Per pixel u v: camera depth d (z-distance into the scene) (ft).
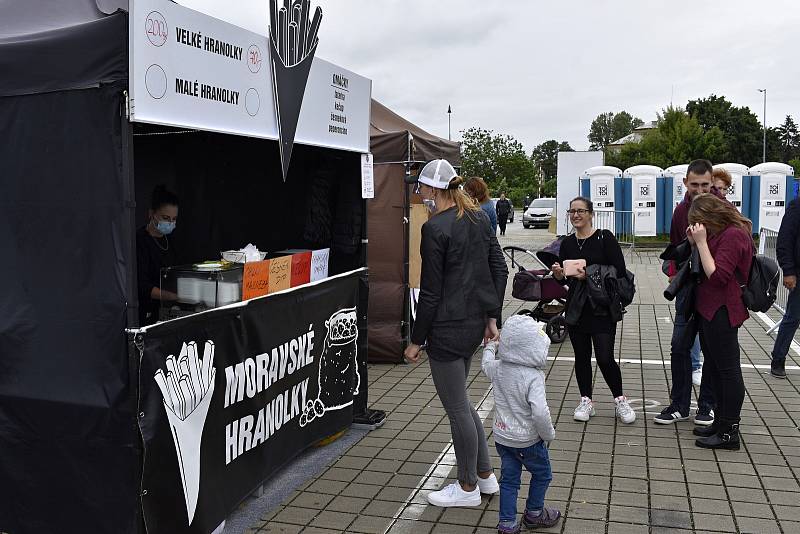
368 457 15.94
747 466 15.12
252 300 13.00
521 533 12.26
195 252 17.71
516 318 12.06
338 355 16.63
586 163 86.53
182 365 11.09
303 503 13.60
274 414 13.94
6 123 10.76
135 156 16.08
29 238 10.73
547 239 95.61
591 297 17.38
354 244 18.52
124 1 13.78
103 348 10.32
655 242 79.56
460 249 12.60
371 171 18.33
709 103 222.48
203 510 11.68
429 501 13.50
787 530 12.23
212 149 17.92
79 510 10.78
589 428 17.72
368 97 17.81
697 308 16.29
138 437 10.28
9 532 11.35
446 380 12.92
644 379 22.49
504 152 176.35
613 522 12.60
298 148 19.63
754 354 25.85
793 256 21.48
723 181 19.04
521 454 12.11
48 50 10.32
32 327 10.76
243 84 12.22
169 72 10.43
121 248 10.12
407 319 24.85
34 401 10.78
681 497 13.61
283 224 19.83
